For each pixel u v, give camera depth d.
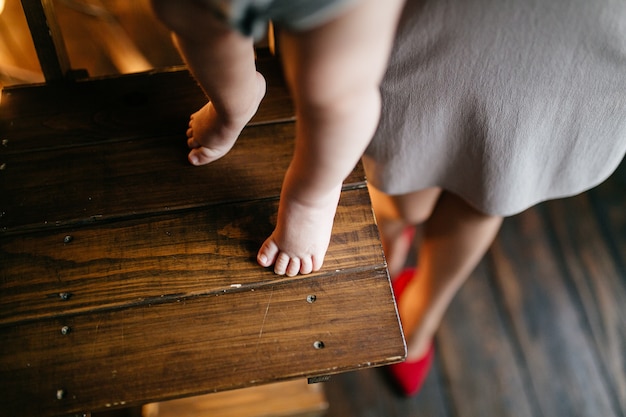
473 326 1.98
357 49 0.69
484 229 1.34
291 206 0.93
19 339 0.97
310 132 0.78
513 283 2.03
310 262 1.00
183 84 1.19
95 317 0.98
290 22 0.65
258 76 1.00
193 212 1.06
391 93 1.04
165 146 1.12
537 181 1.14
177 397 0.94
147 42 1.65
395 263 1.87
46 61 1.15
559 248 2.08
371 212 1.07
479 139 1.06
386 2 0.67
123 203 1.07
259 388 1.64
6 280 1.01
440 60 0.97
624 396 1.93
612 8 0.88
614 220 2.11
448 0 0.91
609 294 2.03
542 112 1.00
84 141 1.12
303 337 0.98
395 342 0.98
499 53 0.94
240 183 1.09
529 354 1.96
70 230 1.05
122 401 0.93
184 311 0.99
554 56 0.93
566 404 1.92
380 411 1.89
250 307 0.99
